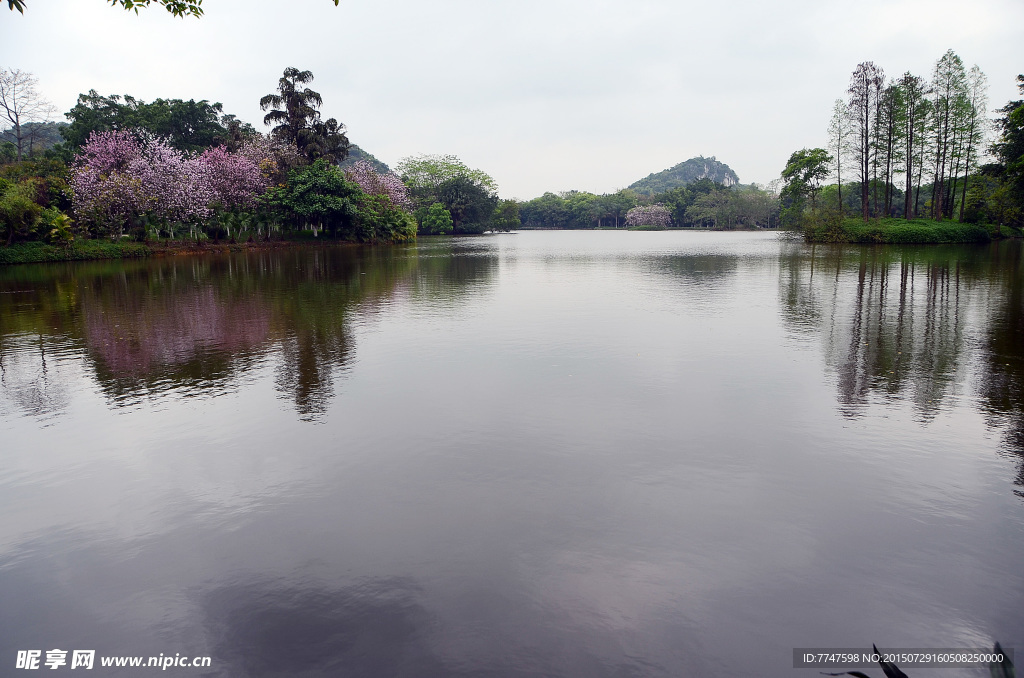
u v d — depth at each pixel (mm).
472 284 19484
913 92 49969
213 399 6984
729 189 128500
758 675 2809
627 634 3080
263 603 3367
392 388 7301
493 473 4887
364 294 16766
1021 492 4535
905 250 37188
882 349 9281
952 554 3742
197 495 4609
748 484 4672
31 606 3395
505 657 2934
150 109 52781
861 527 4055
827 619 3184
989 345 9531
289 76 48438
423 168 90625
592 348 9477
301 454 5324
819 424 5973
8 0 5184
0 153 52688
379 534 4008
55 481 4902
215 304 14727
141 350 9594
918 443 5480
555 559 3701
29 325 11914
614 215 151750
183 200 34875
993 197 46000
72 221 32281
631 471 4906
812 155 58156
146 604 3393
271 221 44500
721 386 7285
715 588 3430
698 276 21844
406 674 2838
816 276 21266
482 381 7566
